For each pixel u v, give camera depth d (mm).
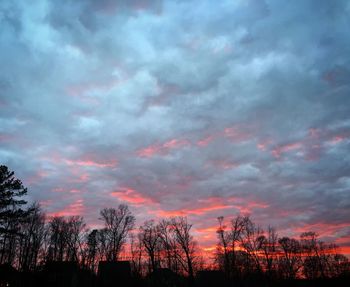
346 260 95188
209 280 76500
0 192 44500
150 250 75312
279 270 82562
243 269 78500
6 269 49094
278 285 78750
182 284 74250
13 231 45844
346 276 79188
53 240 74250
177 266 75500
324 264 94750
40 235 70688
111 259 74812
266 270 78250
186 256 72250
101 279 70750
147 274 79000
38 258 68625
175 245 73938
